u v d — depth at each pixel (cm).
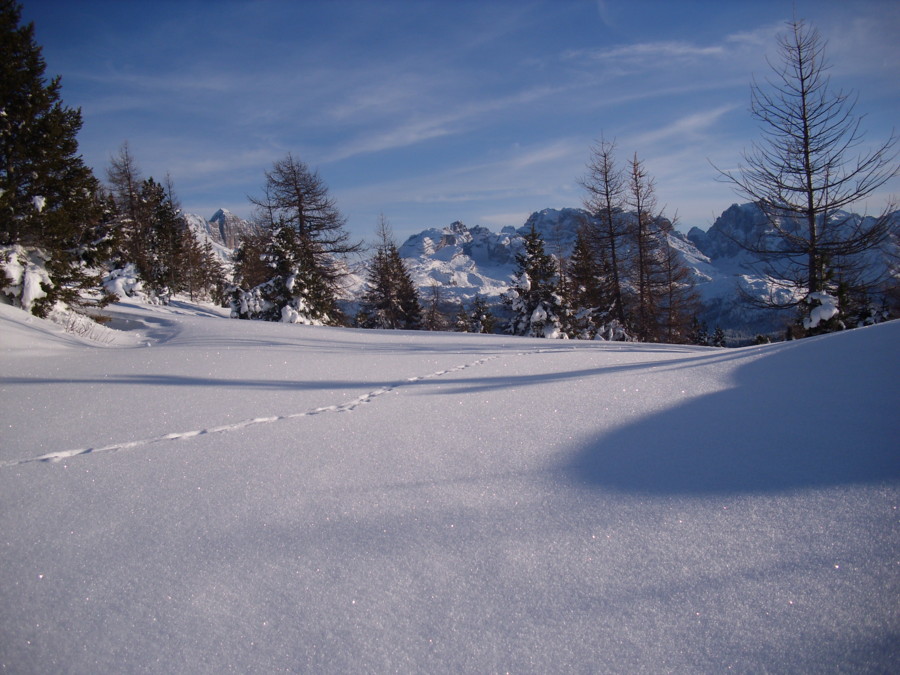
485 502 203
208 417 332
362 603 146
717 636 129
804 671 118
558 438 272
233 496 216
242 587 156
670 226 2125
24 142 1053
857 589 140
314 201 2447
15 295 956
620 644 129
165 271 2916
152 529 192
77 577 164
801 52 1266
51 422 323
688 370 404
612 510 192
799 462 219
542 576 155
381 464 246
